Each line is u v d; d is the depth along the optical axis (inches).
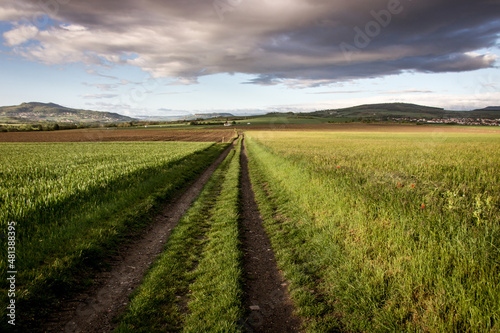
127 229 252.4
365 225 206.1
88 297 150.6
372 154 660.7
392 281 143.6
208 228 269.0
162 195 380.5
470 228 160.7
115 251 210.8
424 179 326.3
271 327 128.4
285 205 329.7
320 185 333.4
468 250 141.0
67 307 140.9
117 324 128.9
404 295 131.5
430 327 111.1
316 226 240.2
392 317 122.7
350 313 133.9
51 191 292.5
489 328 103.4
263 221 291.6
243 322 130.4
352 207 245.0
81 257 183.3
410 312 124.2
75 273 170.4
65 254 181.8
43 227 214.7
